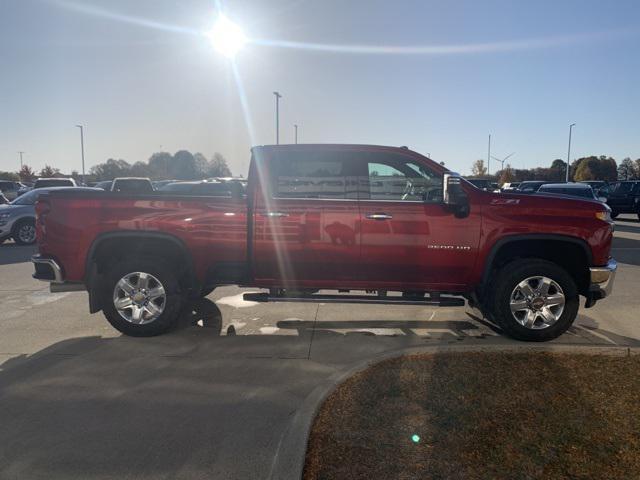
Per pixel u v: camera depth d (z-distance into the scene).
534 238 5.37
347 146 5.57
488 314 5.88
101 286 5.90
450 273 5.50
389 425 3.53
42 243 5.67
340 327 6.19
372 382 4.27
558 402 3.85
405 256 5.43
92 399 4.12
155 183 32.09
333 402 3.90
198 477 3.06
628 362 4.68
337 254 5.49
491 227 5.38
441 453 3.17
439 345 5.14
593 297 5.57
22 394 4.21
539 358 4.80
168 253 5.89
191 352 5.27
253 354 5.20
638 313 6.71
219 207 5.57
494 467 3.02
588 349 4.95
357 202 5.48
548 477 2.91
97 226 5.59
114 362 4.97
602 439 3.31
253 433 3.57
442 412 3.71
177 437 3.51
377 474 2.96
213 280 5.77
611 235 5.48
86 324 6.33
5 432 3.58
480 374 4.41
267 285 5.72
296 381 4.48
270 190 5.57
